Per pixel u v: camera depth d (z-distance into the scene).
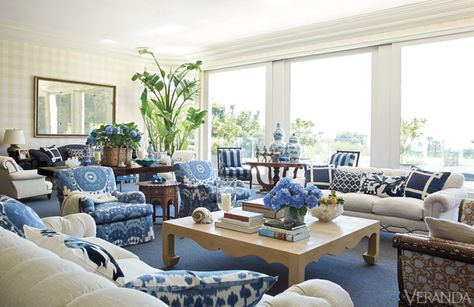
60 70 7.94
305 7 5.75
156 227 4.61
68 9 5.99
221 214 3.43
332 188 5.00
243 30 7.06
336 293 1.46
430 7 5.52
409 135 6.09
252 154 8.39
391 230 4.16
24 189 5.98
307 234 2.71
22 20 6.59
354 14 6.04
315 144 7.35
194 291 1.08
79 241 1.31
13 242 1.05
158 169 5.11
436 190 4.23
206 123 9.23
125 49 8.53
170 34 7.39
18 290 0.82
